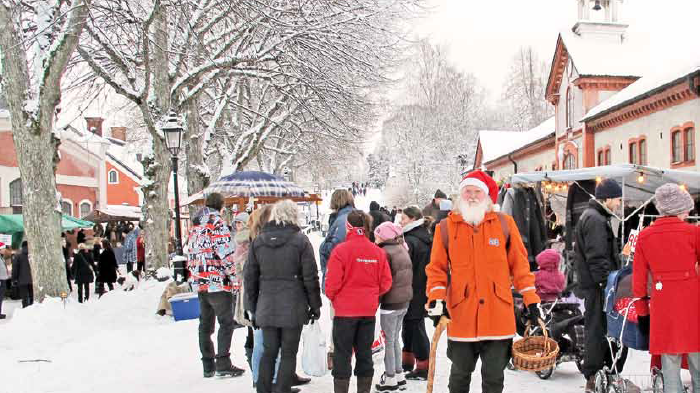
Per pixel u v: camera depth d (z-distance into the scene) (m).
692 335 4.59
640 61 29.53
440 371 6.97
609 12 31.89
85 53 15.35
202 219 6.90
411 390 6.19
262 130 23.56
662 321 4.64
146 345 9.24
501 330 4.36
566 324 6.70
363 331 5.59
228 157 23.47
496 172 46.16
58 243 12.99
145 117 16.19
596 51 29.84
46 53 12.70
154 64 16.55
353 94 21.58
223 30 20.09
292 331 5.43
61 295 12.75
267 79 19.62
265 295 5.43
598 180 11.21
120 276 20.94
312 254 5.50
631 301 4.96
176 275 12.62
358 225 5.64
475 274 4.40
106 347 9.24
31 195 12.72
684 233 4.65
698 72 18.17
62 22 13.22
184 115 20.12
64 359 8.51
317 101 21.27
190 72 17.12
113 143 52.62
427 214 10.05
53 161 13.27
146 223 16.92
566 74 31.38
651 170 11.16
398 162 67.06
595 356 5.74
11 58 12.70
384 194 66.88
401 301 6.10
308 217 54.81
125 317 12.02
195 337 9.70
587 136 27.64
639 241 4.81
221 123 27.02
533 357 4.61
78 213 35.81
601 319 5.73
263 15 17.02
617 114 24.28
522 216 10.10
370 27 20.16
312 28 18.69
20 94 12.73
